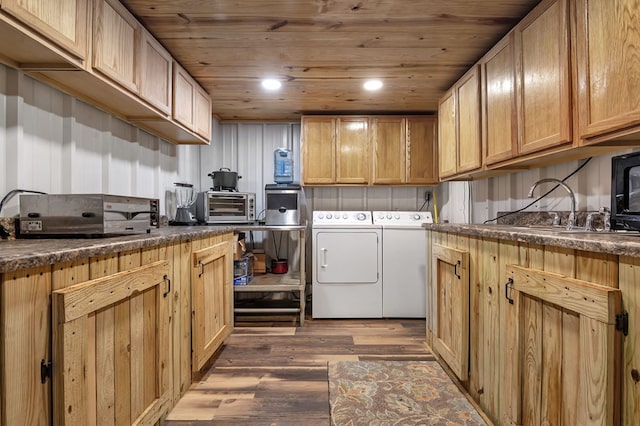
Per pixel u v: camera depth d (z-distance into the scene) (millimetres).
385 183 3541
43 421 895
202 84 2793
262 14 1817
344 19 1868
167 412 1619
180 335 1771
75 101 1792
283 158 3725
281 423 1617
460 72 2580
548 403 1167
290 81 2746
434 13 1806
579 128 1395
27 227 1378
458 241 1983
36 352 877
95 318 1084
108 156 2049
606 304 910
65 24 1316
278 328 3004
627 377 888
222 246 2369
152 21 1885
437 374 2109
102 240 1296
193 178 3477
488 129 2129
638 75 1136
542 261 1225
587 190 1802
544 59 1586
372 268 3291
